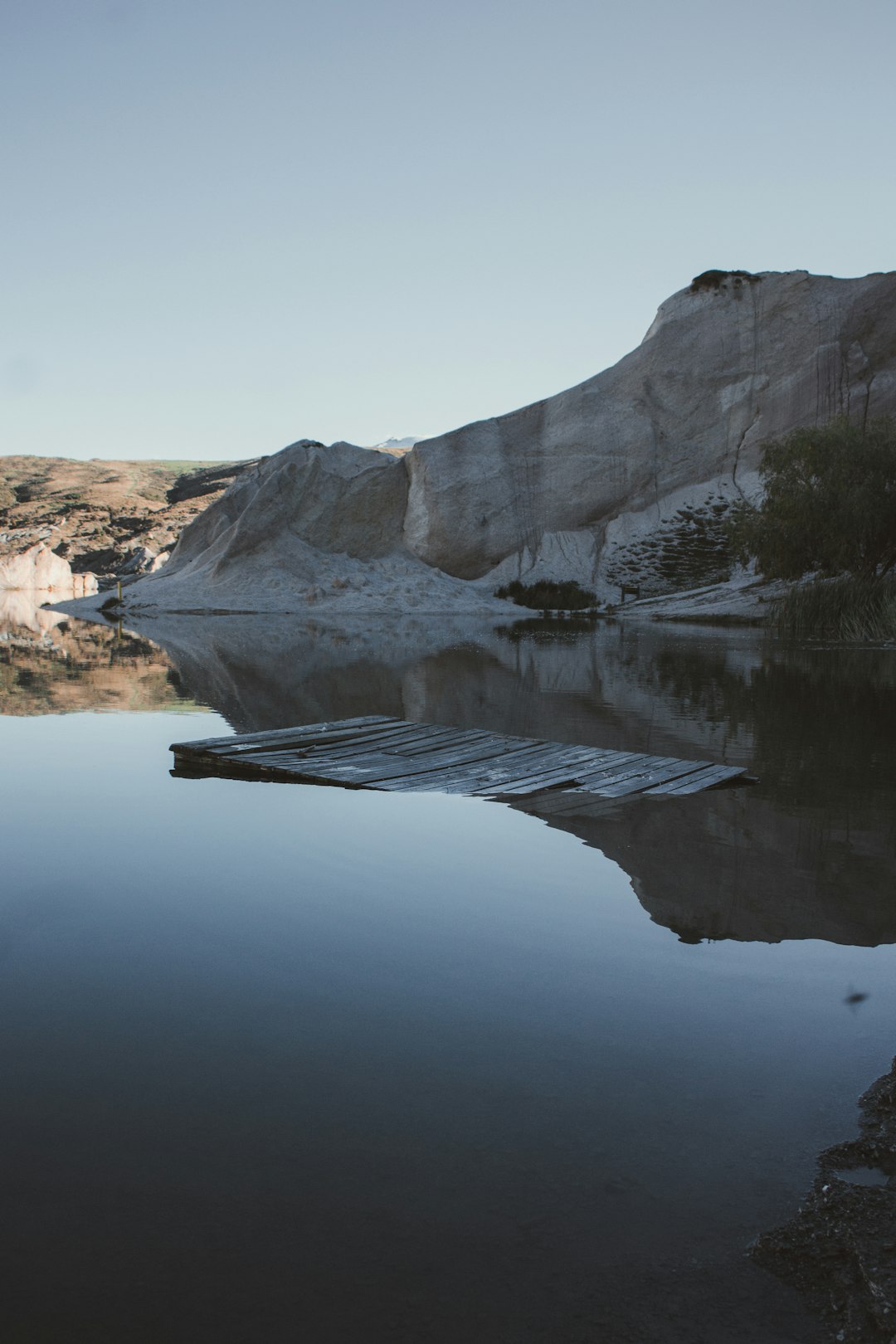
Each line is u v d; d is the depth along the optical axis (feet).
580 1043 10.45
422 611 138.62
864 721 36.68
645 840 19.30
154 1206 7.71
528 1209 7.72
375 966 12.61
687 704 41.63
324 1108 9.10
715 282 175.52
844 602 89.15
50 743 31.65
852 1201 7.79
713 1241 7.39
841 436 96.32
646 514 168.04
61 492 369.71
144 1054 10.16
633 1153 8.44
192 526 173.47
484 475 166.61
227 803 22.67
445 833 19.80
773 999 11.64
